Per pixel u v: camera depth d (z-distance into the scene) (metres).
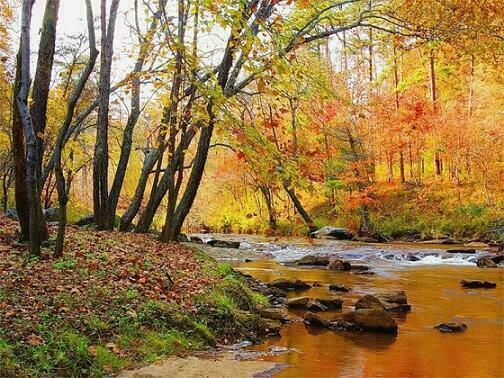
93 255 11.00
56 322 7.08
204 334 8.25
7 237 11.46
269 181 5.97
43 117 10.68
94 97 27.72
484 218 30.97
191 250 16.12
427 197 34.97
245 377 6.82
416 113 33.81
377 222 34.53
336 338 9.08
